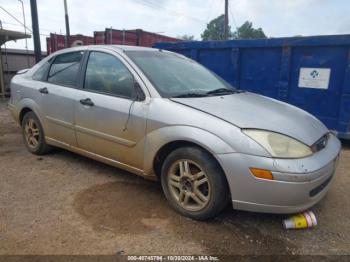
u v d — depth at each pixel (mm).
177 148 3287
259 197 2795
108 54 3979
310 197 2869
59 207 3426
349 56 5680
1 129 7176
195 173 3160
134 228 3055
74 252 2682
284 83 6477
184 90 3637
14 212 3301
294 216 3143
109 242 2826
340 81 5902
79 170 4508
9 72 15844
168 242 2854
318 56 6051
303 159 2814
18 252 2664
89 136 4008
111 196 3713
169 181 3348
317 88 6160
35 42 8617
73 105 4133
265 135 2861
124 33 14023
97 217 3234
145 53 4074
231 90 4141
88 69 4145
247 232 3035
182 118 3133
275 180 2715
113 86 3795
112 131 3705
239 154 2811
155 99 3377
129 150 3596
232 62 7039
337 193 3939
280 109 3562
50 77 4695
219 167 2977
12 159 4949
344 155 5547
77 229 3012
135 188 3945
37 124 4887
